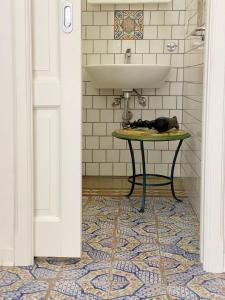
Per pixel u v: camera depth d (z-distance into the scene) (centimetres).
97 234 249
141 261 208
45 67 196
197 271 197
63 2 192
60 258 208
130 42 392
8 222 200
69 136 200
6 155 196
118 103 397
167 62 391
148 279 187
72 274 192
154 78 334
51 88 197
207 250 196
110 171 407
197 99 284
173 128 320
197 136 283
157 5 386
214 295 173
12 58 191
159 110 399
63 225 205
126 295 172
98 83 347
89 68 338
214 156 193
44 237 206
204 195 198
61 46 194
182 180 383
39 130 200
